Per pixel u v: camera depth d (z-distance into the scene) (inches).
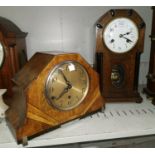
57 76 29.4
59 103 30.5
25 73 31.8
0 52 35.7
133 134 31.0
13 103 33.2
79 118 33.6
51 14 45.9
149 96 43.0
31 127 28.4
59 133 30.3
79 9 46.6
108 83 40.3
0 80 37.1
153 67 42.1
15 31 37.9
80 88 32.5
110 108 39.2
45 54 31.7
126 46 38.1
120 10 36.4
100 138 30.3
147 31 50.2
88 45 49.2
